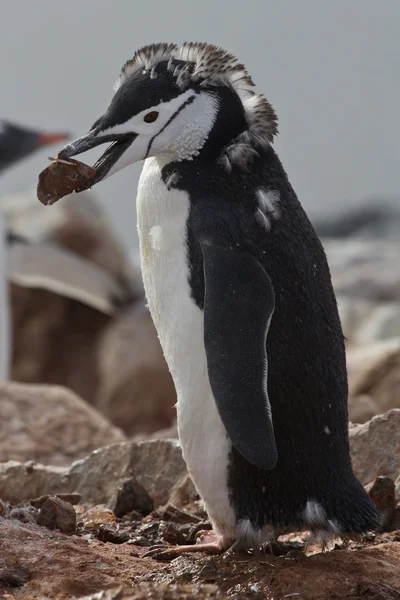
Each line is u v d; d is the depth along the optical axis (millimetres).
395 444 9852
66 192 8203
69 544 8000
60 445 14867
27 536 8148
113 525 9156
